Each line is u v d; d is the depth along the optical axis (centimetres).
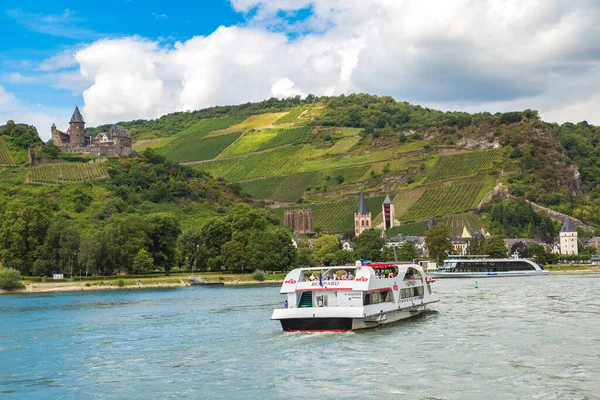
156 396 5038
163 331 8238
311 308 7406
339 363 5900
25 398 5094
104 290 16362
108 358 6512
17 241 18100
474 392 4903
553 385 5066
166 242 19650
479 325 8081
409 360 5978
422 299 9281
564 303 10806
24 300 13250
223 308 10912
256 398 4891
